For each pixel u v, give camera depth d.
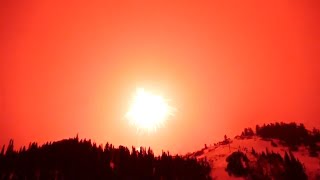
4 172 123.25
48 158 139.75
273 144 192.50
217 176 144.12
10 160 134.00
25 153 143.38
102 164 141.00
